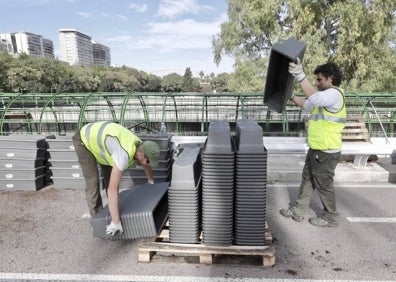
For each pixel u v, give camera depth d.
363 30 15.08
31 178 4.81
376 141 6.18
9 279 2.70
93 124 3.08
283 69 2.95
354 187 4.94
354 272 2.75
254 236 2.82
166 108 9.80
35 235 3.47
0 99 10.34
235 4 19.20
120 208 2.86
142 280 2.67
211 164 2.67
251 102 9.52
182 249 2.80
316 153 3.29
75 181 4.91
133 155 2.73
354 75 16.14
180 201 2.79
